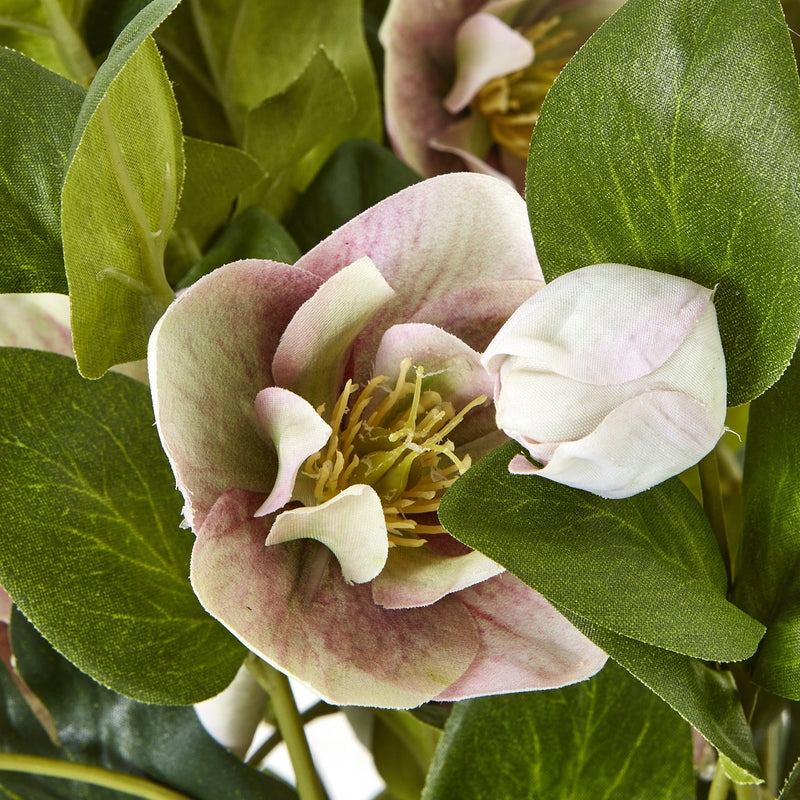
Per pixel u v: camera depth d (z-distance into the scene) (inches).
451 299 13.9
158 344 12.7
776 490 14.0
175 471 12.9
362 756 35.6
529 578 12.6
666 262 13.2
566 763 14.8
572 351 12.4
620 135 13.1
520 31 19.6
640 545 13.1
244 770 15.5
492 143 20.1
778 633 13.9
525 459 12.9
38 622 13.4
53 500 13.7
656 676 13.0
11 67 14.1
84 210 13.4
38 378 13.9
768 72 12.7
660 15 13.0
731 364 13.2
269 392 13.1
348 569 13.5
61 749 15.7
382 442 14.0
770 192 12.8
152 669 13.7
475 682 13.6
